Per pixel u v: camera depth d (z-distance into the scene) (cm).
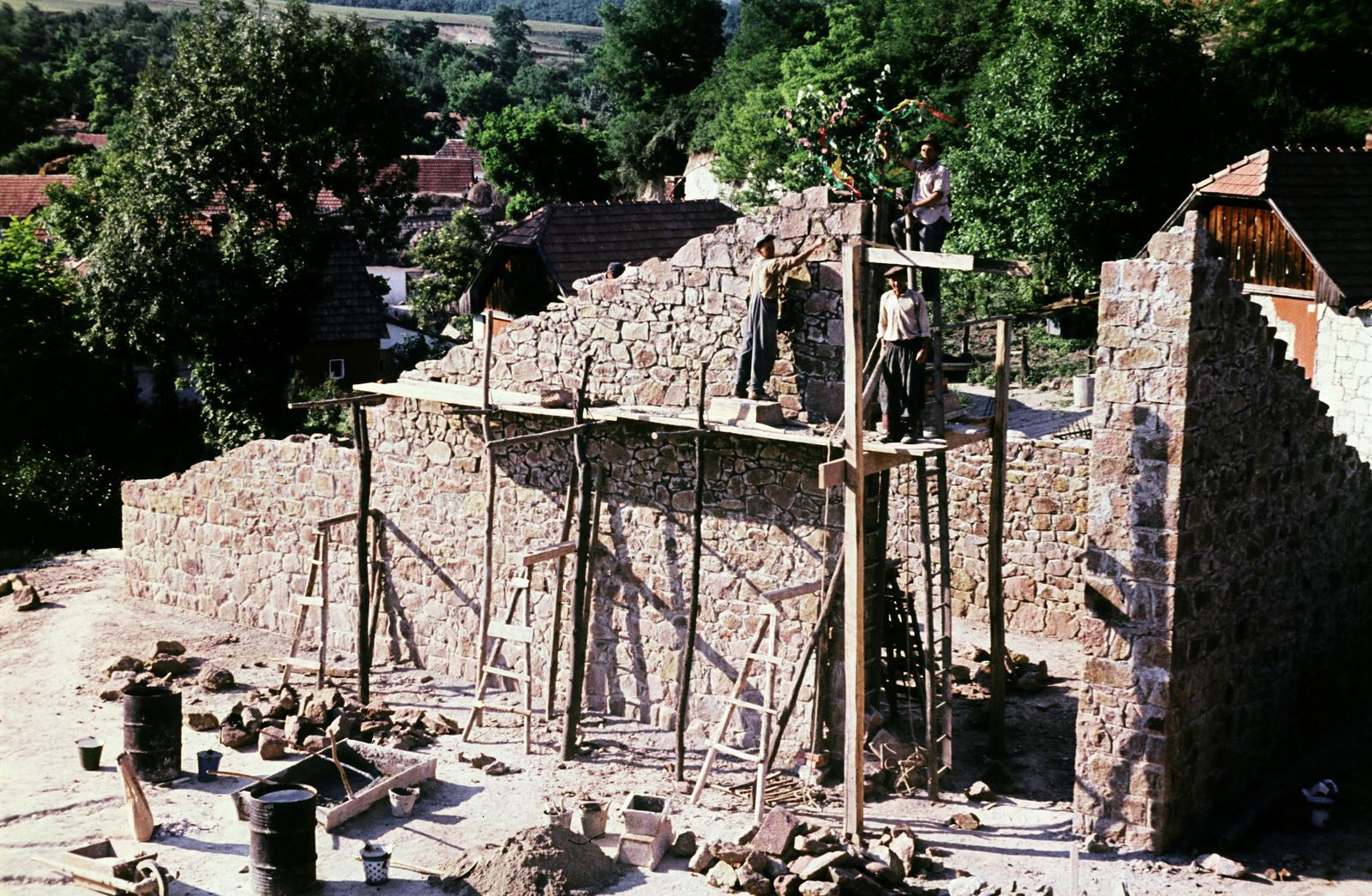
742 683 1697
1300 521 1766
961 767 1802
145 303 3900
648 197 7462
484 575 2081
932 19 5591
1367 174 2908
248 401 4091
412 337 5025
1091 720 1548
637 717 1966
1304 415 1741
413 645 2219
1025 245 3903
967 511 2300
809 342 1759
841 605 1731
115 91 11588
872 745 1753
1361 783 1717
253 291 4034
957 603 2338
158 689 1783
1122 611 1520
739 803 1695
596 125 8431
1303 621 1802
